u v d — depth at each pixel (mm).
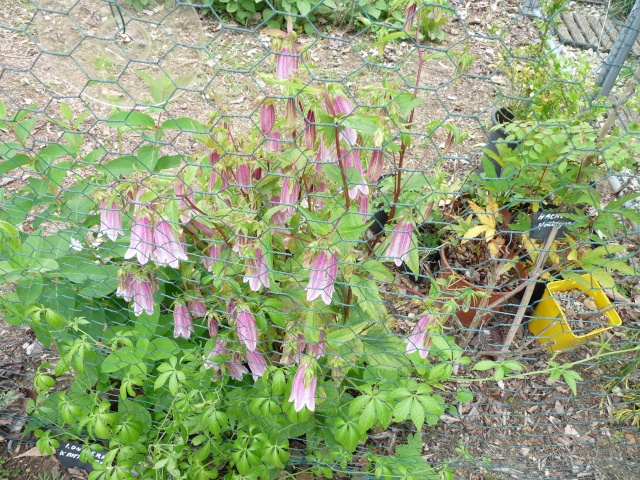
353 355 2584
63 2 3387
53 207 2711
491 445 3168
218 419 2332
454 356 2307
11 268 2488
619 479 3061
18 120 2496
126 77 3279
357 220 2102
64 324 2717
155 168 2256
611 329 3574
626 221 4207
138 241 2207
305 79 1921
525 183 3113
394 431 3174
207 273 2658
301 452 3037
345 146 2070
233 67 5742
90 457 2469
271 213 2123
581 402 3373
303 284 2451
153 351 2564
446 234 3965
